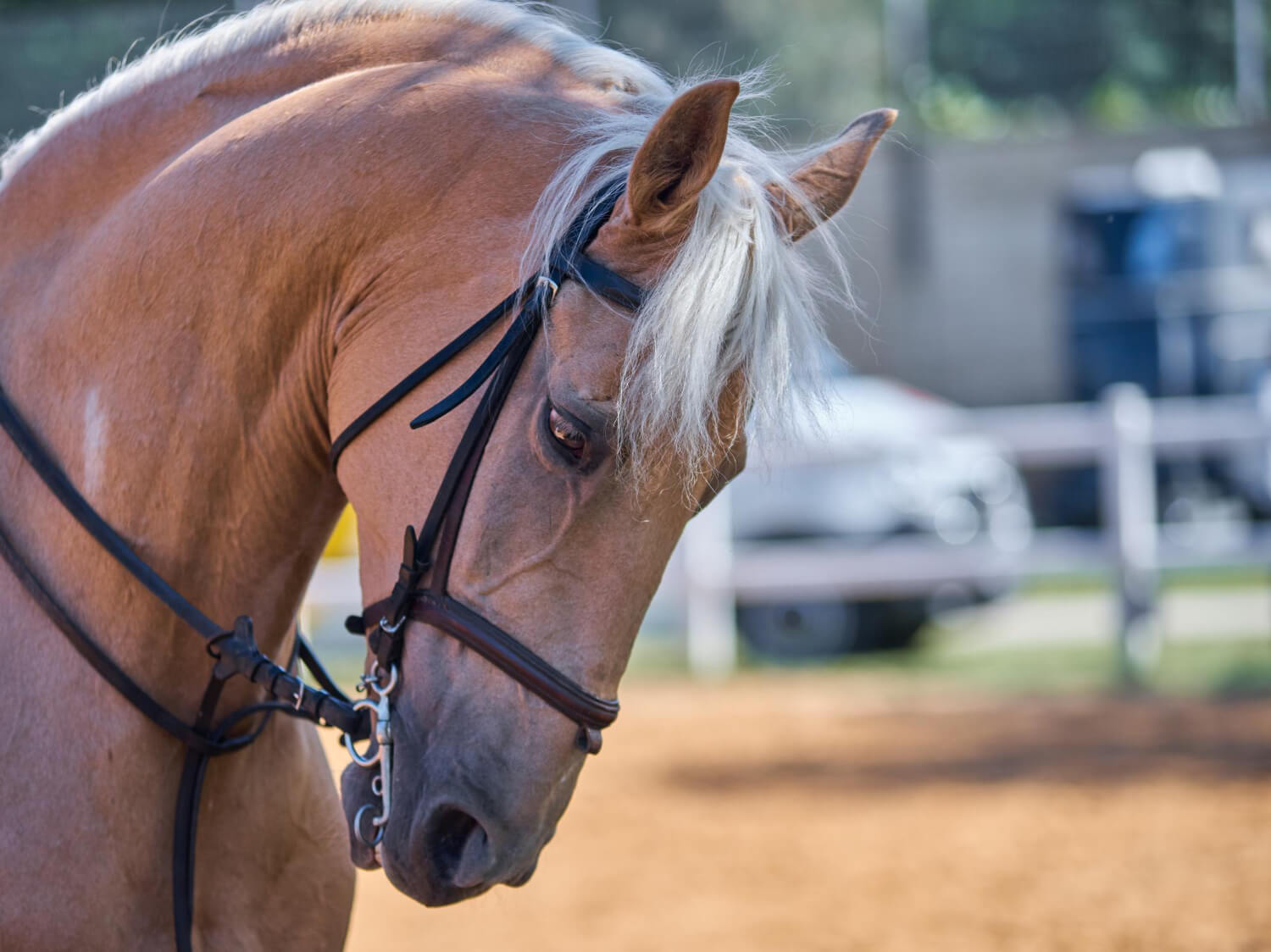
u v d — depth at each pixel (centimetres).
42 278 366
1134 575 1509
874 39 2422
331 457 348
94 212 369
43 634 350
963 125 2672
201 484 350
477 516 316
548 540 313
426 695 320
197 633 357
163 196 350
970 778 1135
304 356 348
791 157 365
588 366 307
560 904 865
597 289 310
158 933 349
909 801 1077
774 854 957
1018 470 2261
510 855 314
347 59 369
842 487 1570
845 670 1602
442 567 319
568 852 975
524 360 319
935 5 2606
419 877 316
